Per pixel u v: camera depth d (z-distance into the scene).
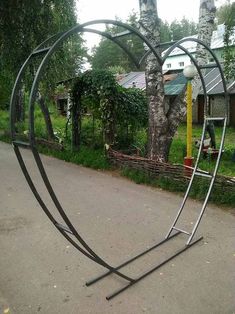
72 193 6.40
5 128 15.77
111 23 3.02
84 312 3.11
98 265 3.85
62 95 21.06
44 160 9.28
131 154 8.51
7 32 9.87
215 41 21.64
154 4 6.69
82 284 3.52
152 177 6.74
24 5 9.51
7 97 14.55
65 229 3.19
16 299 3.31
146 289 3.40
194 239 4.37
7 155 10.19
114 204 5.74
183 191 6.08
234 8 10.07
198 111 18.55
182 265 3.81
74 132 9.47
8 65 10.41
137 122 9.07
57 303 3.24
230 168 7.66
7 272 3.77
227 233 4.53
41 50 2.82
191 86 6.59
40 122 16.28
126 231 4.70
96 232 4.69
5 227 4.94
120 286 3.46
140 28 6.79
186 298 3.24
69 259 4.00
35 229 4.84
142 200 5.88
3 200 6.13
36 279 3.62
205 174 4.78
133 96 8.98
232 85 16.52
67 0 10.54
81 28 2.90
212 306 3.11
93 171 7.96
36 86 2.63
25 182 7.24
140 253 4.07
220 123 17.14
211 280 3.50
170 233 4.53
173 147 10.04
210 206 5.44
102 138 9.61
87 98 8.91
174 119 7.30
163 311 3.08
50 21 10.21
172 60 28.20
